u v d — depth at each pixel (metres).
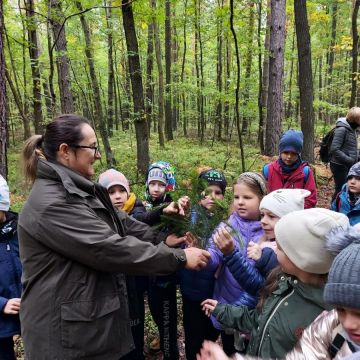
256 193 2.84
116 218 2.44
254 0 11.75
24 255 2.15
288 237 1.81
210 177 2.95
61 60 11.10
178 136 23.31
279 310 1.89
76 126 2.26
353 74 13.04
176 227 2.57
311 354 1.42
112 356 2.17
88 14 12.16
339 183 6.30
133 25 7.46
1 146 4.50
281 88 12.68
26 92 17.09
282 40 12.30
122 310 2.28
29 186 2.50
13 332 2.81
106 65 25.36
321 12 18.69
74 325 2.04
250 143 20.05
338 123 6.29
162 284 3.17
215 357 1.59
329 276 1.27
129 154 14.62
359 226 1.68
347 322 1.23
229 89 17.48
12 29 15.58
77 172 2.28
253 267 2.52
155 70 24.67
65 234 2.03
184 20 16.34
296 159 4.41
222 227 2.46
